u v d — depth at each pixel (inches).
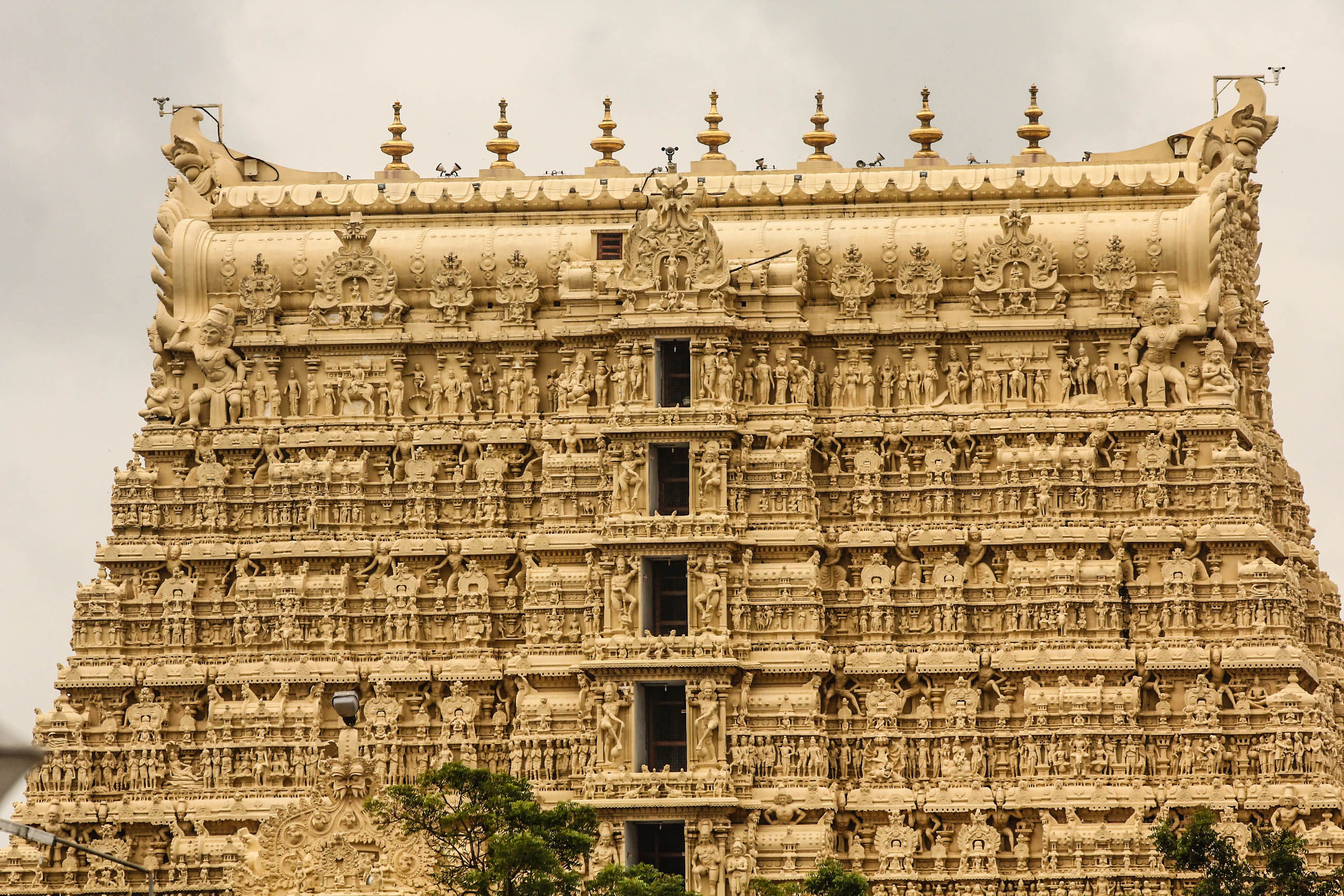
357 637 3543.3
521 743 3408.0
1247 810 3316.9
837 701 3452.3
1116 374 3526.1
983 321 3540.8
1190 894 3041.3
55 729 3508.9
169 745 3506.4
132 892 3287.4
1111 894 3250.5
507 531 3555.6
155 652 3577.8
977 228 3575.3
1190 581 3420.3
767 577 3430.1
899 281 3565.5
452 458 3592.5
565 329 3555.6
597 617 3398.1
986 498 3503.9
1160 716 3378.4
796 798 3346.5
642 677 3356.3
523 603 3501.5
